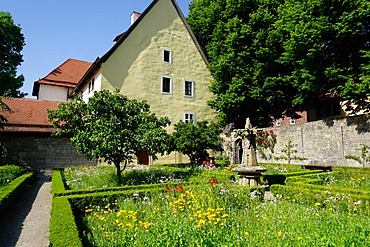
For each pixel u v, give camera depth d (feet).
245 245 12.76
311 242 12.37
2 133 47.39
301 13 48.01
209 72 72.28
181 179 32.83
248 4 64.18
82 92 73.82
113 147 28.76
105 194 21.84
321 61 48.01
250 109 62.28
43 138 51.34
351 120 44.19
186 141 47.09
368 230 13.48
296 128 52.95
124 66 59.62
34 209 24.17
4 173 32.48
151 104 62.08
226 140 67.67
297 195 23.29
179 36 68.39
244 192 22.63
